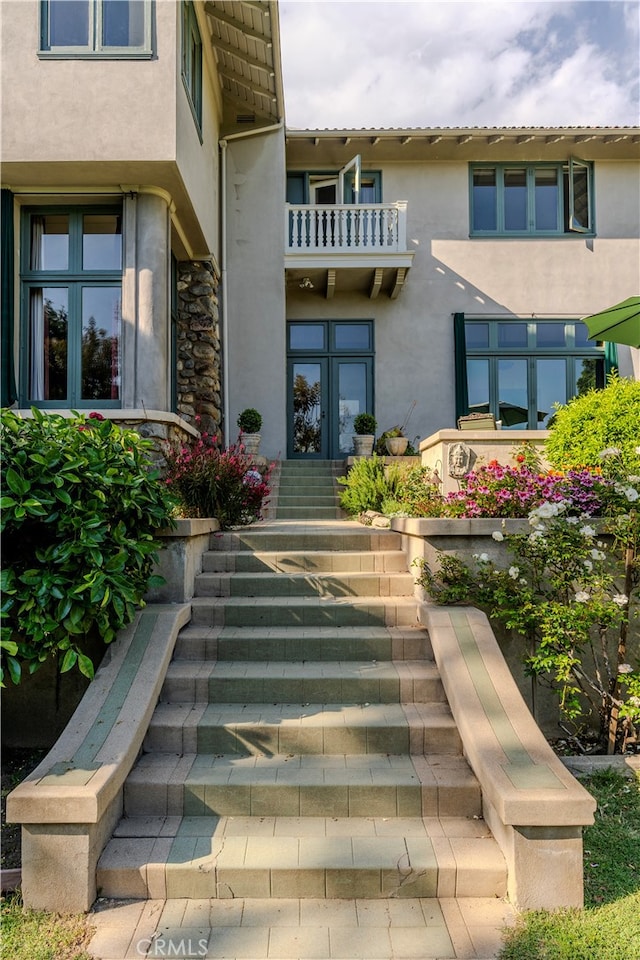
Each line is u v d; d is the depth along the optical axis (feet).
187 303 31.53
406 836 9.39
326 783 10.00
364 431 37.04
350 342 40.73
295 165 40.96
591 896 8.65
